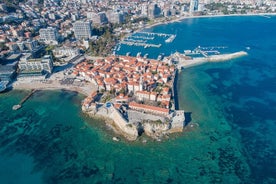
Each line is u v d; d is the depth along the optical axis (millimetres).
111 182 159125
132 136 196000
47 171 168250
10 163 175125
